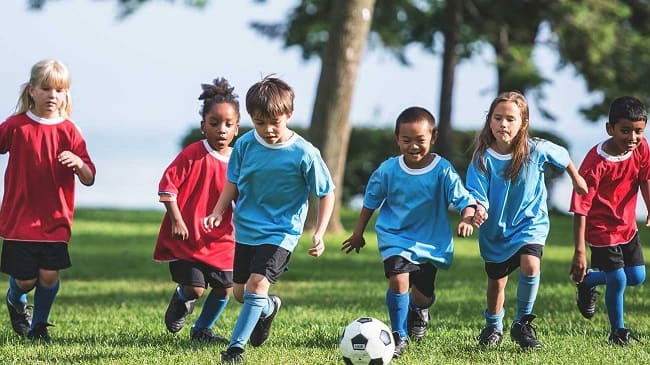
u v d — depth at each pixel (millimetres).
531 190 9703
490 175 9695
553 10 37719
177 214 9867
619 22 40125
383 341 8734
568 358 9117
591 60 37500
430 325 11766
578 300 11102
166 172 9969
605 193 10141
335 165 27141
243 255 9320
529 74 37094
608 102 39094
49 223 10312
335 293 16250
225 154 10227
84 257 23453
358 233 9938
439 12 39344
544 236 9734
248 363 8766
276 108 8820
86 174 10219
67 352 9453
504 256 9734
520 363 8812
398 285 9375
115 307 14258
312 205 27734
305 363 8820
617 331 10172
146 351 9523
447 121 39500
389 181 9680
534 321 12102
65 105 10461
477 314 13109
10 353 9406
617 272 10133
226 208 9703
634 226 10289
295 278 19203
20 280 10266
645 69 38531
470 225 9289
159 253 10188
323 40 38719
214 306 10344
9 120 10352
